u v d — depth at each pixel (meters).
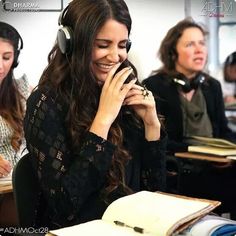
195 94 2.34
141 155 1.27
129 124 1.26
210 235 0.77
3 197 1.65
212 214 0.90
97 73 1.13
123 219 0.81
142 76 2.62
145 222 0.78
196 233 0.78
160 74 2.37
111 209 0.85
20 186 1.12
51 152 1.05
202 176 2.03
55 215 1.08
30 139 1.09
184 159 1.97
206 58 2.47
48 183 1.04
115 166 1.14
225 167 2.01
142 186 1.27
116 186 1.13
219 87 2.44
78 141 1.10
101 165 1.03
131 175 1.23
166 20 2.74
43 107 1.09
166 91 2.29
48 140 1.06
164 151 1.27
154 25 2.72
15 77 2.27
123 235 0.76
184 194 2.01
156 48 2.68
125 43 1.13
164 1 2.73
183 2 2.78
